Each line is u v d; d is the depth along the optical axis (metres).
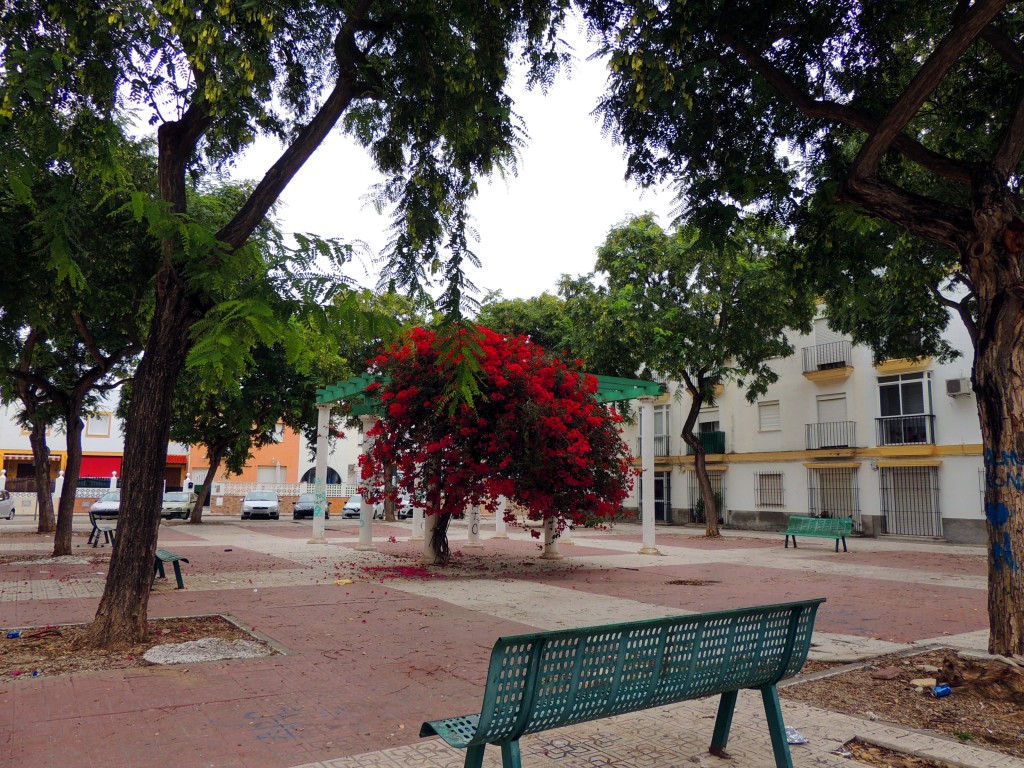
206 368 4.79
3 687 5.41
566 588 11.49
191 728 4.58
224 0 5.87
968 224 6.50
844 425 27.80
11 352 11.63
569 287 24.69
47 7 6.54
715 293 21.55
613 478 14.00
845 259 8.92
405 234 8.29
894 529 25.73
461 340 6.47
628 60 6.90
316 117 7.50
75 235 6.86
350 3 7.58
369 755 4.17
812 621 4.47
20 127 6.35
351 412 17.59
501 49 8.01
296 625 7.98
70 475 14.56
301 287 5.71
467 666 6.29
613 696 3.52
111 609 6.78
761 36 7.99
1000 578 5.98
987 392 6.23
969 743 4.51
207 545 18.28
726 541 23.56
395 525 30.33
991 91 8.90
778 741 4.11
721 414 33.28
